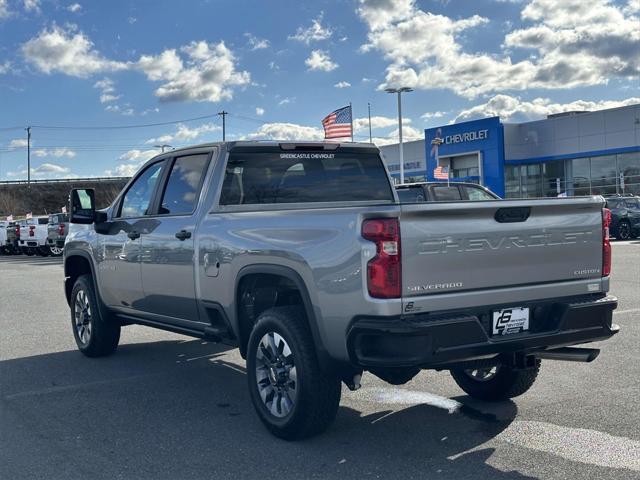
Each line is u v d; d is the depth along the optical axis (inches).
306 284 175.9
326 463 171.8
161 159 251.6
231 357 298.2
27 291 574.9
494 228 169.8
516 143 1672.0
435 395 229.9
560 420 200.2
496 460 171.0
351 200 240.7
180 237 224.4
